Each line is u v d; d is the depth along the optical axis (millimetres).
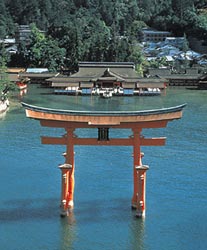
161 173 72250
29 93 169750
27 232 52188
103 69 188625
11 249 48812
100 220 54844
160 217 55812
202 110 132625
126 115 53625
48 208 58094
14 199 60875
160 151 85938
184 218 55688
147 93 169875
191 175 71250
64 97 163375
